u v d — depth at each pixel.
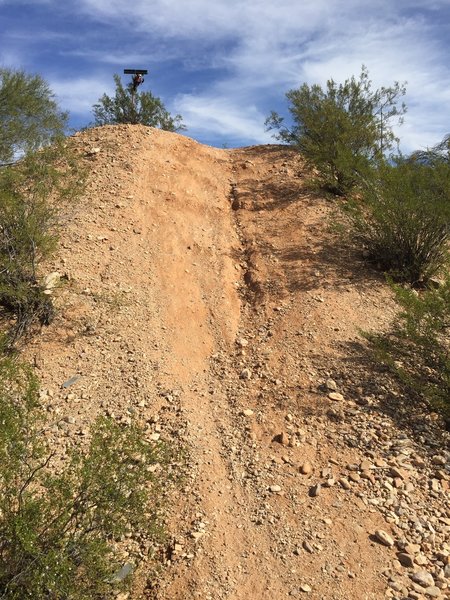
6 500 3.06
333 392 5.68
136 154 11.21
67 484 3.19
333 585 3.65
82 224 8.50
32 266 6.70
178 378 6.05
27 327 6.29
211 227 9.66
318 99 11.99
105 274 7.51
